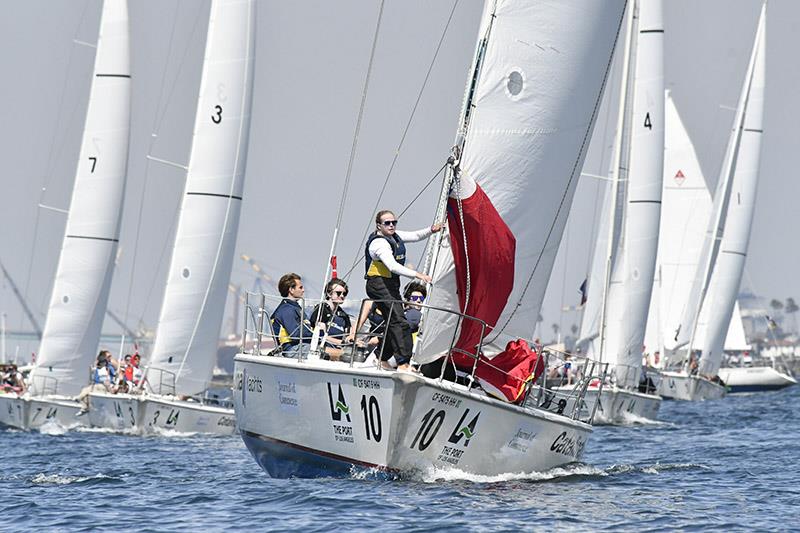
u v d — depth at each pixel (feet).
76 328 406.62
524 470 182.29
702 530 144.25
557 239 177.37
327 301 175.83
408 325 164.14
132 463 237.86
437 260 170.09
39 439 325.01
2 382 411.13
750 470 212.43
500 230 170.50
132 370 386.93
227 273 395.14
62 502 167.02
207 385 391.86
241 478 194.29
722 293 633.20
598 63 175.22
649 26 446.60
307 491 163.12
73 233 409.49
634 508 159.33
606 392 383.86
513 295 174.91
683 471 209.36
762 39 619.67
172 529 142.82
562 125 174.19
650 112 446.19
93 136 411.54
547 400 193.57
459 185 169.27
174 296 387.55
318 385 165.58
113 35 413.18
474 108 171.53
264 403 176.04
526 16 171.63
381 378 157.48
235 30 394.52
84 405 362.74
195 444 303.07
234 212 394.73
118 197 412.57
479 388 173.78
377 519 144.46
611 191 463.83
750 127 625.00
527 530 139.95
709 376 636.48
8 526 147.74
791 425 365.61
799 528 146.30
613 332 445.37
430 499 156.56
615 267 449.89
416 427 159.74
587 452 265.13
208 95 393.91
